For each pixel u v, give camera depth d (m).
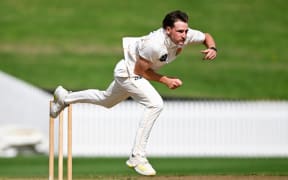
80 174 47.22
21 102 71.00
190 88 85.12
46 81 87.25
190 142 67.56
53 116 30.05
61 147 29.52
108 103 28.50
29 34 101.56
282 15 108.50
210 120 67.69
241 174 40.81
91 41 99.62
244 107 67.88
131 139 67.19
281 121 68.06
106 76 89.25
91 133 67.00
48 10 108.25
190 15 106.56
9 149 66.19
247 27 104.75
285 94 85.69
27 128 67.75
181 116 67.38
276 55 97.31
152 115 26.88
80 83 86.94
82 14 106.88
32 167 55.03
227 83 87.94
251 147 68.00
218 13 107.88
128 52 26.77
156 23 103.50
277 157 65.62
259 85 87.94
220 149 67.81
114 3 109.88
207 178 37.97
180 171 50.53
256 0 112.56
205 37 27.34
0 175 47.12
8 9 108.62
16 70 90.62
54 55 95.44
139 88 26.78
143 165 27.17
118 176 40.75
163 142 67.31
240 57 96.25
